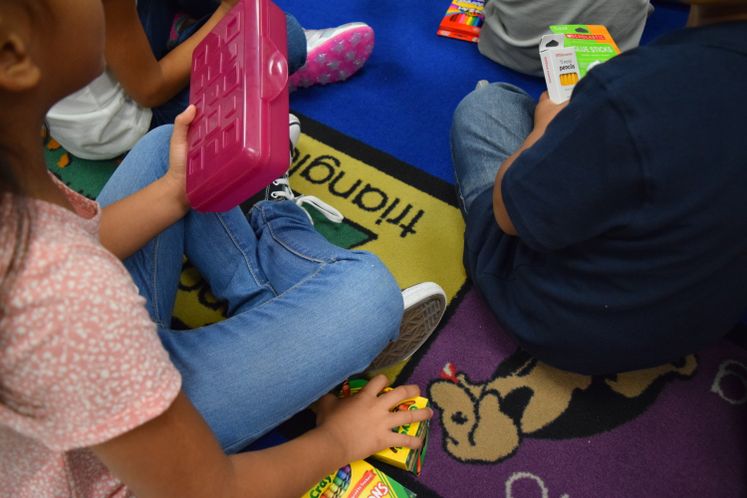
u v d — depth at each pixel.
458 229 1.26
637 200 0.66
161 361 0.46
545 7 1.33
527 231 0.77
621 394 1.08
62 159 1.36
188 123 0.83
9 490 0.57
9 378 0.40
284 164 0.78
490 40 1.50
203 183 0.77
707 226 0.66
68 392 0.42
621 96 0.61
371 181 1.33
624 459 1.02
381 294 0.88
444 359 1.12
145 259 0.87
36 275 0.39
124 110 1.22
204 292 1.19
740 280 0.77
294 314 0.84
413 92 1.48
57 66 0.44
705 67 0.59
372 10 1.64
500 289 0.98
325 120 1.43
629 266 0.75
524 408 1.07
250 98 0.76
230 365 0.79
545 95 1.15
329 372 0.84
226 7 1.20
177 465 0.50
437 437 1.04
